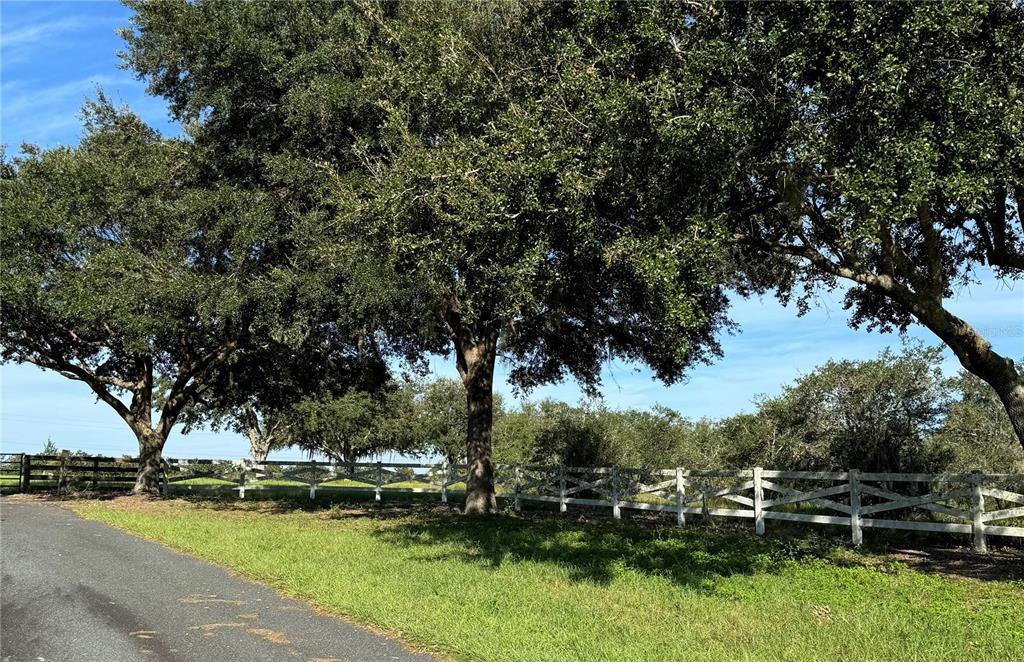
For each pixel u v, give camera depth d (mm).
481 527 15102
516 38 11508
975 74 7977
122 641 6469
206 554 11383
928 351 15531
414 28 12234
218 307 15672
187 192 17078
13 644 6355
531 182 9070
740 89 8641
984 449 15484
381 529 14938
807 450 16547
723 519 17016
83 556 11039
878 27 7672
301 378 23703
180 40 15336
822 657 6363
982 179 7812
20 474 26922
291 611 7793
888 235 10047
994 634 7086
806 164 8695
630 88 8586
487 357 18688
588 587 9289
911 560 11562
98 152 21422
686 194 8797
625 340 18547
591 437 25016
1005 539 13164
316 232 14617
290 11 15734
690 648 6598
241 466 25297
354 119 14484
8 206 19000
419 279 12141
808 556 11641
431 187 9773
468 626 7113
